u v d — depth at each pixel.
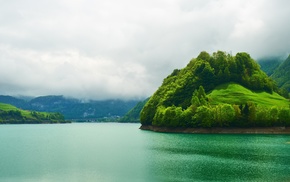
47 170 77.81
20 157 101.50
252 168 74.81
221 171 71.81
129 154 105.12
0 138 199.75
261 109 197.75
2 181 66.62
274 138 156.50
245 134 186.75
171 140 153.62
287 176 65.75
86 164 85.75
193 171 72.50
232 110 195.38
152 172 72.56
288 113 190.75
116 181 64.94
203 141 143.62
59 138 198.50
